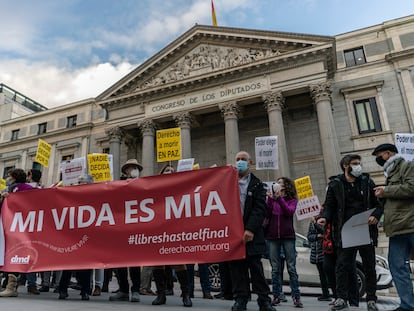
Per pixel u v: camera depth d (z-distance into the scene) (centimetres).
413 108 2305
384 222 485
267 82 2395
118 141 2772
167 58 2778
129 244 573
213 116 2898
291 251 676
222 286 712
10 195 688
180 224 549
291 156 2559
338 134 2458
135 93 2738
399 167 488
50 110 3712
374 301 504
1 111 4416
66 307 507
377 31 2595
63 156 3488
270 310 482
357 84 2503
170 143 1034
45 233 639
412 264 1183
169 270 809
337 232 527
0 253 658
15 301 577
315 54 2316
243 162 543
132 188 597
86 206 622
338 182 537
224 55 2619
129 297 683
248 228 493
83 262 594
